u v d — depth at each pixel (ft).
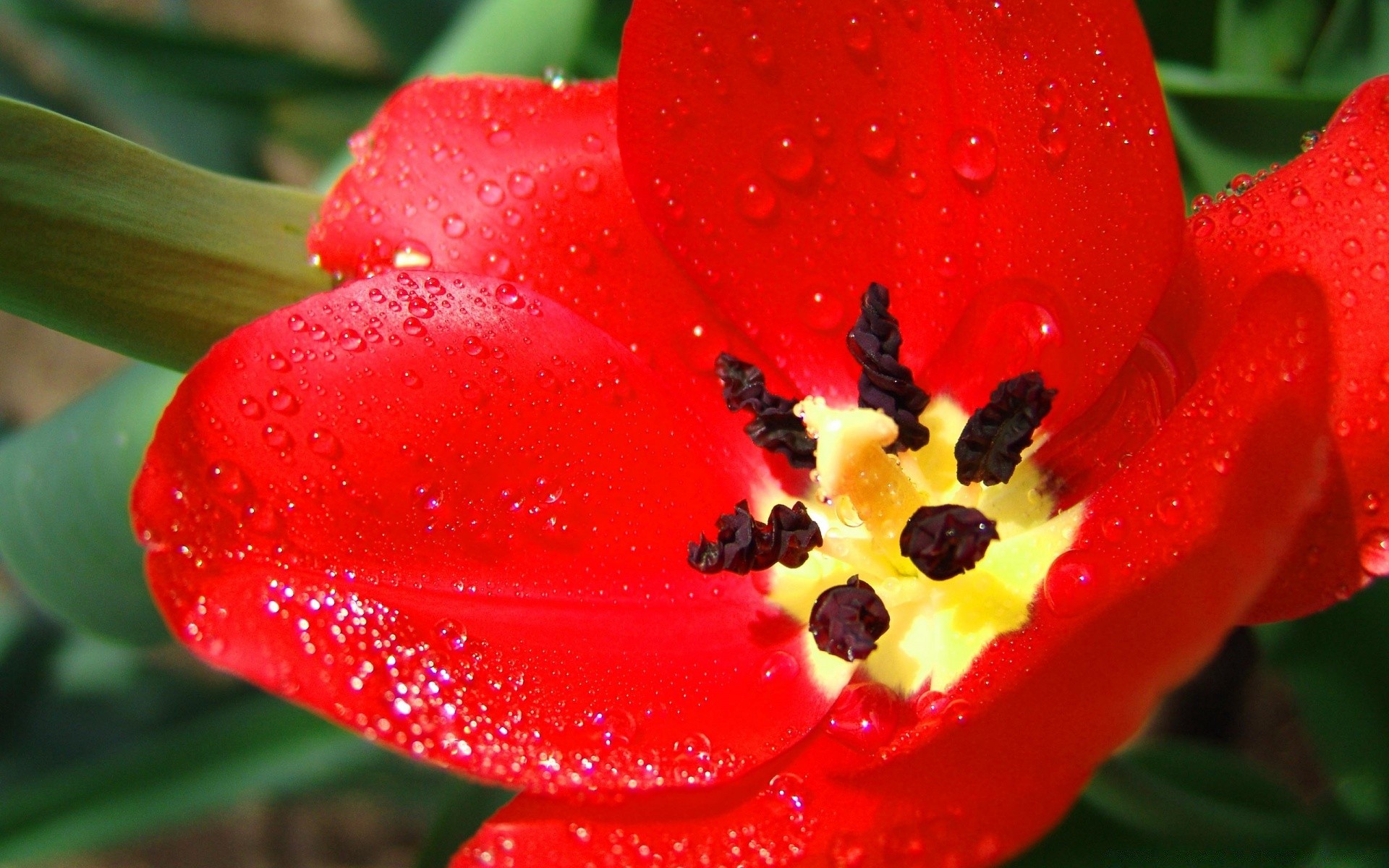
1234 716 0.78
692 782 0.46
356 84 0.91
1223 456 0.43
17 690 1.03
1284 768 0.77
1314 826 0.61
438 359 0.51
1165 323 0.50
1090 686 0.41
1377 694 0.62
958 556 0.53
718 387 0.55
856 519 0.56
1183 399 0.46
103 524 0.62
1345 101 0.47
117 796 0.76
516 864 0.45
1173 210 0.47
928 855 0.42
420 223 0.54
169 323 0.52
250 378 0.49
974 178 0.52
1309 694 0.63
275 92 0.90
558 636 0.51
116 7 1.35
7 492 0.63
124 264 0.51
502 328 0.52
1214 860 0.56
